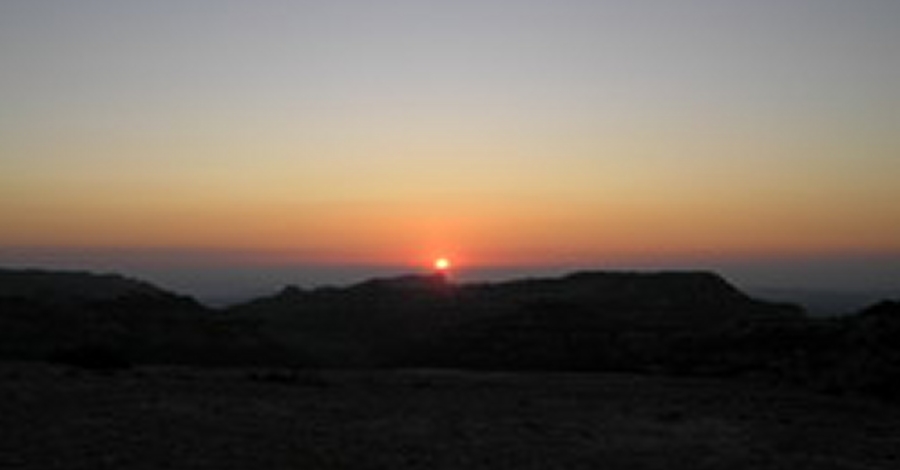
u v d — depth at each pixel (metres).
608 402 38.97
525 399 39.12
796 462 26.61
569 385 46.00
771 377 50.59
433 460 25.02
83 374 40.31
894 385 44.97
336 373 49.53
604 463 25.62
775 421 34.66
